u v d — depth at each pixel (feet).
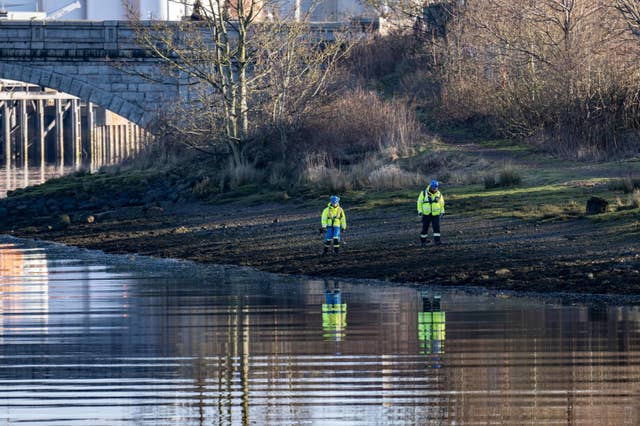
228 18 571.28
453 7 618.85
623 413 167.22
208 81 554.46
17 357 209.77
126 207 513.86
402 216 402.31
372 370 196.44
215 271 335.67
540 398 176.24
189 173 561.43
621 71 483.51
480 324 236.22
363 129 542.57
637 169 433.48
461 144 533.14
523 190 417.28
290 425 163.63
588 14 536.42
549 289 279.49
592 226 342.23
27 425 164.45
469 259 319.88
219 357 208.44
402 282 302.86
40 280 320.70
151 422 165.68
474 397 177.47
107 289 300.20
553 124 507.30
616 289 273.95
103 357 209.36
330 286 299.17
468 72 591.78
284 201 471.21
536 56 535.60
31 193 555.69
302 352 211.82
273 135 556.51
